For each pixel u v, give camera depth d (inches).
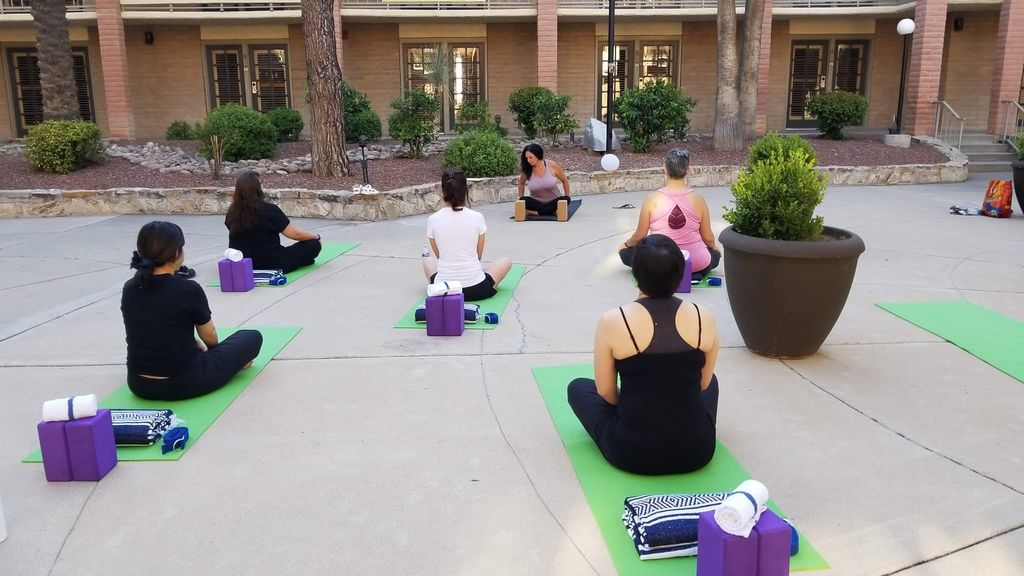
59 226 419.8
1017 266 303.3
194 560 114.0
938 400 171.5
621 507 125.7
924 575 108.6
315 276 295.4
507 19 744.3
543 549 115.9
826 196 516.4
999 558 112.5
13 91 780.0
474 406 169.8
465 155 509.4
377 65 785.6
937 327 223.3
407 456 146.5
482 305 250.2
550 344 211.5
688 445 131.8
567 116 641.6
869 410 166.1
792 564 110.1
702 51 791.7
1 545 117.9
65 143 505.4
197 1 689.6
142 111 778.8
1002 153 680.4
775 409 166.9
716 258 282.8
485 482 136.3
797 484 134.1
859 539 117.3
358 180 478.3
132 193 459.2
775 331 194.2
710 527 101.3
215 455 147.0
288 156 586.2
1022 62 689.6
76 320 241.3
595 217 438.3
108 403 170.1
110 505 129.2
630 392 131.1
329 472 140.3
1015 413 164.1
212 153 517.0
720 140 641.0
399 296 265.0
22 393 178.9
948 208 461.1
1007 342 209.5
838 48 800.3
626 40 794.8
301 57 771.4
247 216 282.0
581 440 151.7
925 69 677.3
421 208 463.8
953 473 138.1
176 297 163.8
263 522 124.0
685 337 127.1
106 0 676.7
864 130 795.4
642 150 629.9
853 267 189.0
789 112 807.1
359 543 118.1
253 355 187.9
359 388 180.4
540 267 307.9
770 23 716.7
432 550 116.0
